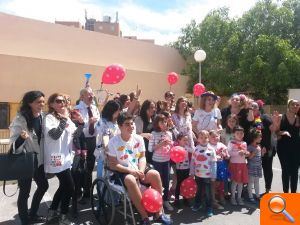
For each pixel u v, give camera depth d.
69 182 5.01
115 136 5.13
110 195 4.82
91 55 20.58
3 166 4.50
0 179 4.50
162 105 6.82
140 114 6.35
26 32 17.80
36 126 4.82
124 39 22.25
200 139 5.86
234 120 6.36
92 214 5.54
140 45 23.11
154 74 22.30
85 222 5.22
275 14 22.38
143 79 21.66
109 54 21.47
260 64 20.66
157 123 5.79
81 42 20.12
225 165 6.05
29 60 16.67
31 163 4.62
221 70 23.02
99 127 5.46
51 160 4.84
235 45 22.78
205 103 6.39
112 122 5.53
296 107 6.09
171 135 5.93
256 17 22.95
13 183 7.53
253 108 6.43
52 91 17.47
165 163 5.80
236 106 6.53
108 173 5.07
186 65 25.92
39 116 4.90
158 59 24.22
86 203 6.04
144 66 23.31
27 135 4.59
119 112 5.55
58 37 19.12
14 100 16.23
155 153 5.80
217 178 5.97
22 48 17.64
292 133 6.16
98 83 19.22
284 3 23.41
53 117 4.94
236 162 6.07
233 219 5.45
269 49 20.86
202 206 5.93
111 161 5.00
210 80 23.84
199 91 9.98
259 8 22.80
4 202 6.23
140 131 6.27
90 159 5.97
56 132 4.80
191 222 5.30
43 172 4.95
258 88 21.98
